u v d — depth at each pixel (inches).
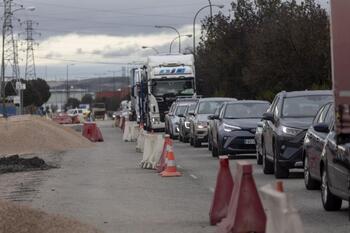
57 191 914.7
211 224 631.2
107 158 1483.8
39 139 1825.8
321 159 715.4
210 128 1529.3
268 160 1056.8
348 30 577.9
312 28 2236.7
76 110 6397.6
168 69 2472.9
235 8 3142.2
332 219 654.5
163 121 2485.2
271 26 2335.1
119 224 650.2
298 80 2258.9
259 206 512.1
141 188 930.1
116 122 4082.2
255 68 2381.9
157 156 1202.0
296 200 774.5
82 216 698.2
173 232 604.4
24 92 6422.2
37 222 572.4
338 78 585.0
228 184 630.5
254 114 1364.4
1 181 1064.2
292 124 961.5
